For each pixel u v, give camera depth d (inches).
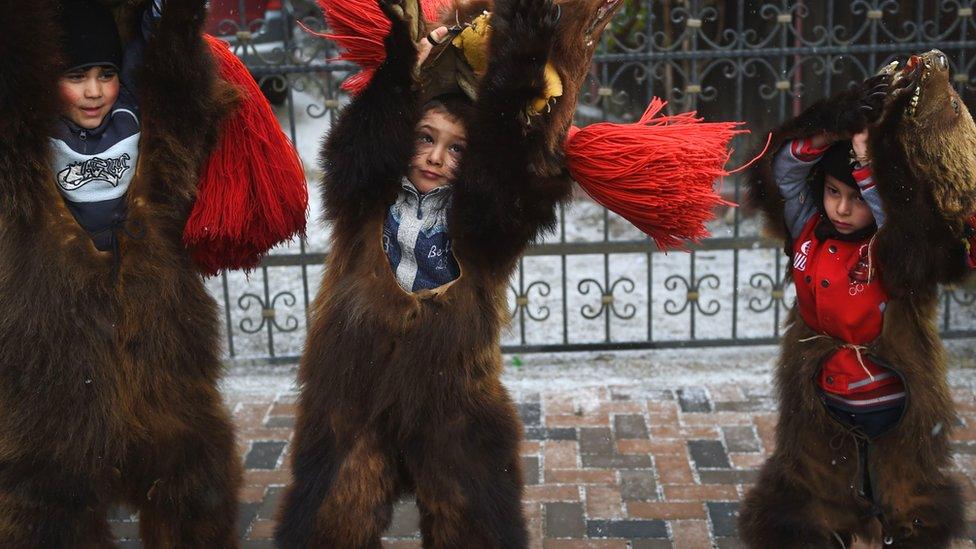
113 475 125.8
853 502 139.0
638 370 231.8
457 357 123.4
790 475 140.0
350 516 122.4
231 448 134.5
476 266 125.3
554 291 287.3
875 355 134.3
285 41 216.4
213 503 131.6
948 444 139.3
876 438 136.2
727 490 179.9
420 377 122.2
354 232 125.7
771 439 197.0
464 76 122.9
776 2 330.3
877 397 135.5
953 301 265.1
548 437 199.0
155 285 125.2
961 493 140.0
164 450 127.6
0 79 114.3
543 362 236.8
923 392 133.6
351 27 129.5
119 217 125.6
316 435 126.0
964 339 241.0
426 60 122.3
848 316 134.5
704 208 125.5
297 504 125.6
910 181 125.0
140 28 128.2
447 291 123.7
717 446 194.9
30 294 119.4
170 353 126.5
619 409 210.4
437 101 123.2
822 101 130.7
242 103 130.6
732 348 243.6
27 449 120.7
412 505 175.6
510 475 128.1
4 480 121.7
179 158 126.0
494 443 126.9
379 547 125.7
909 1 292.0
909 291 131.2
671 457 191.2
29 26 114.4
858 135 128.0
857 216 133.8
